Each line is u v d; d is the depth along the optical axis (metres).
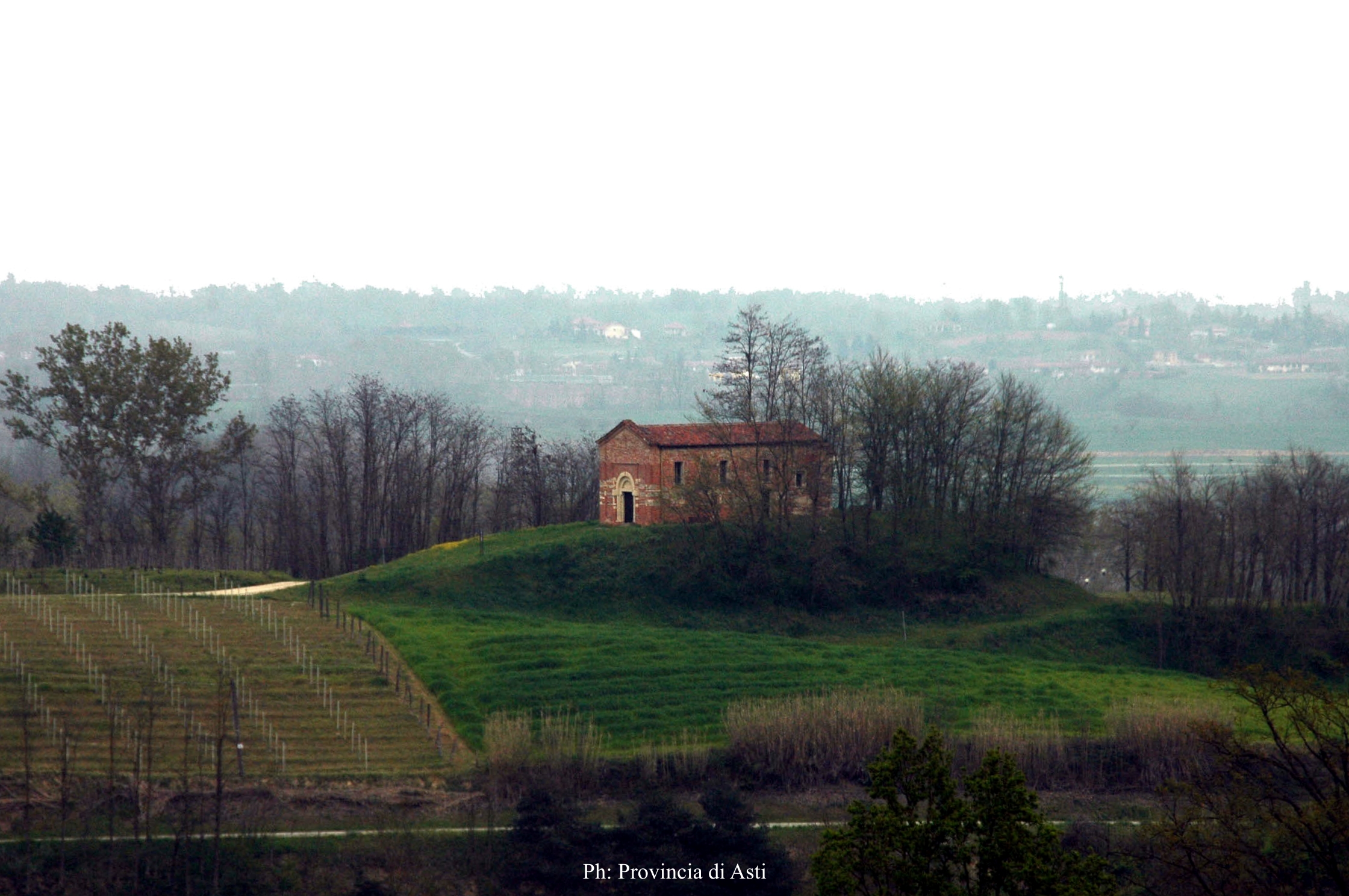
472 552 167.00
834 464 179.88
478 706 114.62
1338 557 171.88
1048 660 154.25
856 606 164.62
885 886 60.69
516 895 82.12
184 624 128.62
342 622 134.62
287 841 84.81
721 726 113.31
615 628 143.88
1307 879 73.06
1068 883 58.19
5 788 88.31
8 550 178.00
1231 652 160.00
